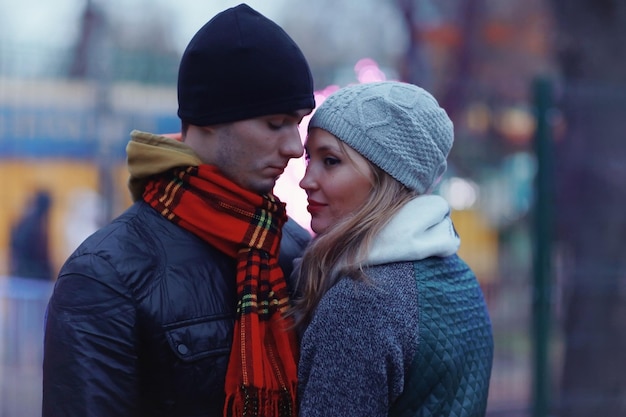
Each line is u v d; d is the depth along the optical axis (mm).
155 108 5027
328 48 13789
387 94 2004
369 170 1990
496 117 5160
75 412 1759
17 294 4906
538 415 4398
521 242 4996
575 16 5727
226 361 1897
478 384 2012
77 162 5082
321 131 2035
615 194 4773
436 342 1881
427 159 2006
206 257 1939
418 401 1888
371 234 1924
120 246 1867
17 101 4895
